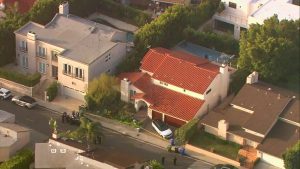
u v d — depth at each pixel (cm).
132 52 15125
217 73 13975
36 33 14838
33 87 14362
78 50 14362
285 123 13450
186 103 13725
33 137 13188
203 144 13188
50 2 15875
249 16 16525
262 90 14062
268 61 14812
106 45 14588
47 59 14688
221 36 16138
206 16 17062
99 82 13925
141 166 11938
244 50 15012
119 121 13688
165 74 14062
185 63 14188
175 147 13012
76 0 16450
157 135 13438
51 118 13662
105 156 11931
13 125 12950
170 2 17612
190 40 16312
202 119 13500
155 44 15438
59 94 14462
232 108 13838
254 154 12975
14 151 12562
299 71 15725
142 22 16950
